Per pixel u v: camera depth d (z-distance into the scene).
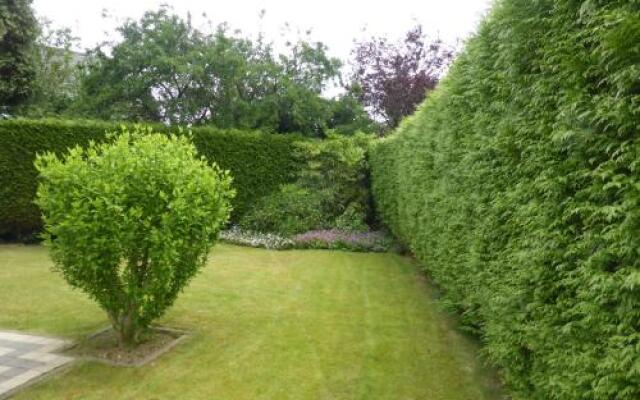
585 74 2.07
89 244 3.77
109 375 3.73
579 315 2.18
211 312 5.43
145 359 4.04
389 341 4.57
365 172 13.12
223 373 3.80
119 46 14.95
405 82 16.69
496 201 3.24
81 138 10.05
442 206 5.23
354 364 4.01
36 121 9.70
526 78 2.71
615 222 1.94
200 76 15.15
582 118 2.07
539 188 2.50
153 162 4.06
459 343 4.53
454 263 4.71
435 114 5.68
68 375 3.72
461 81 4.39
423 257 6.79
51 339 4.47
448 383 3.66
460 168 4.39
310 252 9.86
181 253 4.16
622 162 1.86
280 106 15.80
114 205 3.73
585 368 2.00
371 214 12.80
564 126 2.19
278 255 9.43
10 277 6.85
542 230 2.39
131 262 4.00
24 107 13.15
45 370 3.78
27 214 9.72
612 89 1.94
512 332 2.97
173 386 3.56
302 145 12.71
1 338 4.47
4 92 12.32
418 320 5.24
